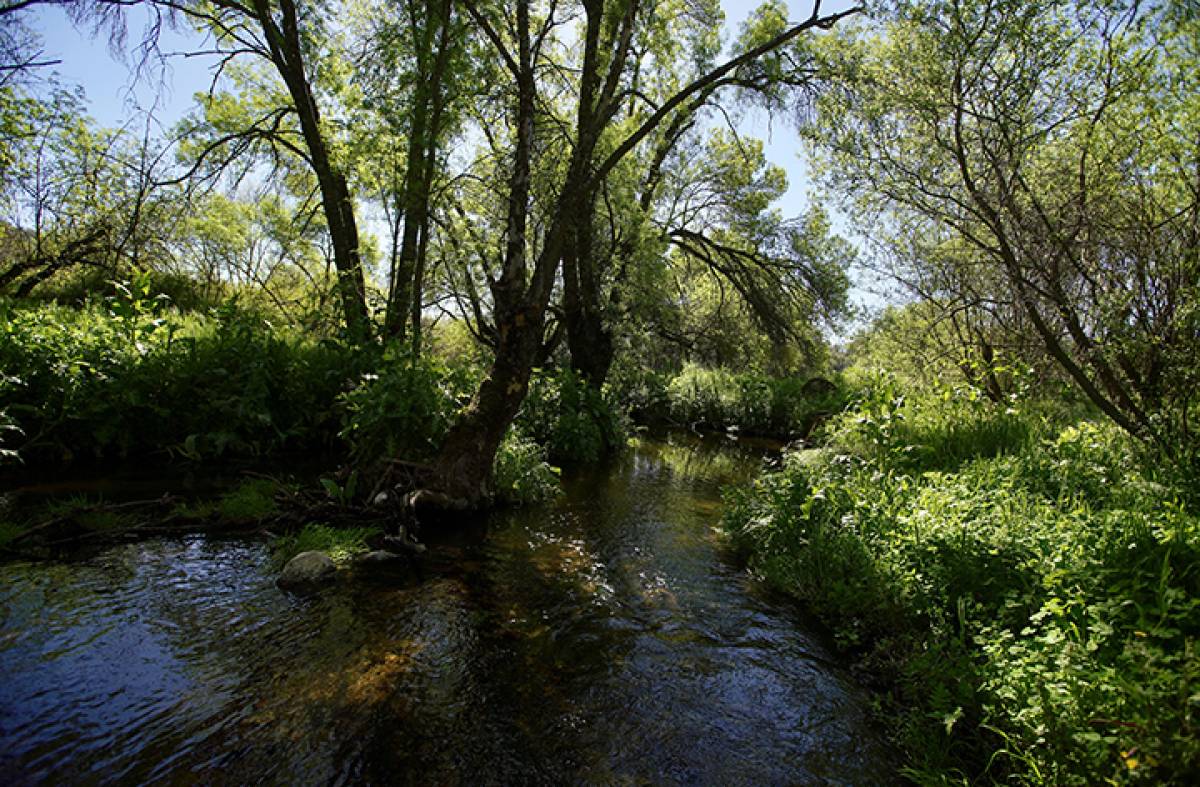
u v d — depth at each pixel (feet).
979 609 12.24
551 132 37.99
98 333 24.64
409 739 9.98
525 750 9.98
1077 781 7.59
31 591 13.51
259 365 26.37
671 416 68.13
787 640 14.49
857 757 10.27
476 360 42.75
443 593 15.61
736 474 36.55
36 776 8.39
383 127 31.55
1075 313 20.43
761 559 18.89
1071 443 20.15
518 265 22.45
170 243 50.06
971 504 15.47
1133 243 19.19
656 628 14.78
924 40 22.33
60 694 10.18
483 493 22.94
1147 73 19.62
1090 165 20.95
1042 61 20.84
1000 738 9.52
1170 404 18.83
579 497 27.30
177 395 25.08
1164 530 11.55
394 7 32.78
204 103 38.58
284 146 38.83
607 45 32.58
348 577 16.02
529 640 13.66
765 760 10.11
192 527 18.21
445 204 38.75
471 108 34.99
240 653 12.00
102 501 18.60
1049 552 12.54
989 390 30.48
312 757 9.34
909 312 35.81
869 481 19.61
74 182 41.91
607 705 11.44
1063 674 8.63
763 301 60.54
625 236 48.08
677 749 10.29
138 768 8.77
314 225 54.60
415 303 34.30
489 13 26.99
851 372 59.11
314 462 26.61
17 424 21.75
